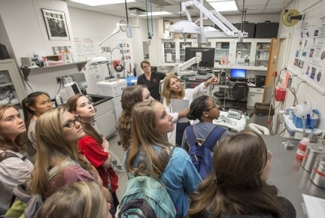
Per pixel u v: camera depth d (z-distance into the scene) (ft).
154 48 20.58
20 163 3.52
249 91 16.80
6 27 8.19
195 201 2.10
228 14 17.25
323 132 5.31
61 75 10.73
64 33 10.75
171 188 2.81
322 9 5.94
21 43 8.76
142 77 10.58
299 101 7.74
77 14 12.94
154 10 14.73
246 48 17.17
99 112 10.35
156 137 2.92
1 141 3.74
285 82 10.43
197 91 7.58
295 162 4.38
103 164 4.34
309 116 5.55
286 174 3.99
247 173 1.80
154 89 10.54
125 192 2.68
